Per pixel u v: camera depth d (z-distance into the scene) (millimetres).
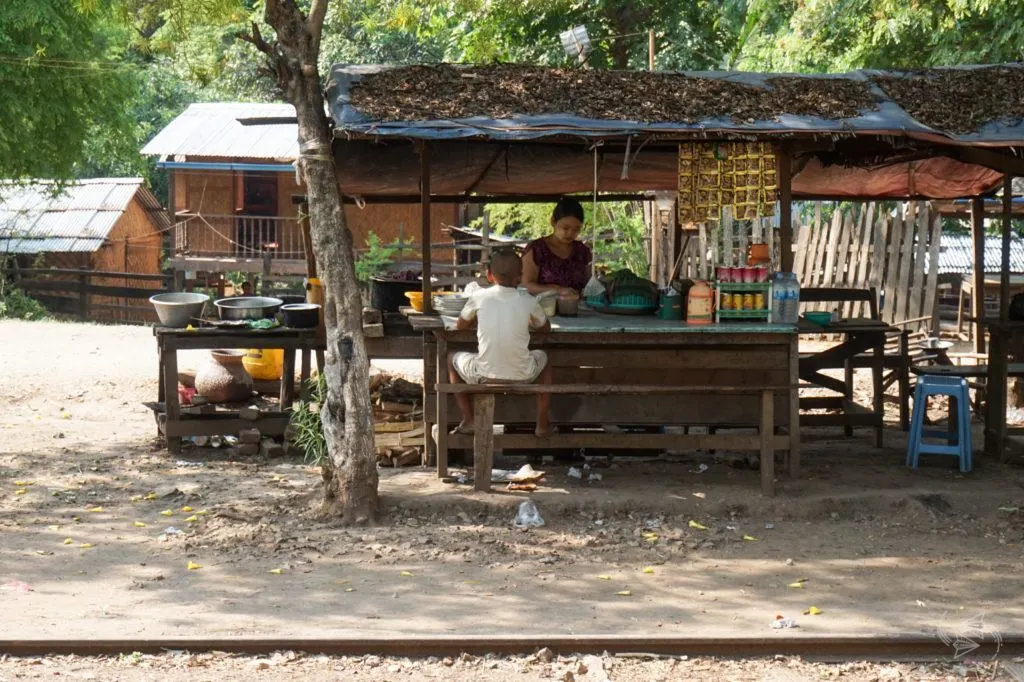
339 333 8164
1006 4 16156
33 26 21172
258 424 10297
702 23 23172
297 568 7188
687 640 5941
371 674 5625
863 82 9461
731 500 8602
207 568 7152
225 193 26438
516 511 8383
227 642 5844
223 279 25641
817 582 7070
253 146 24812
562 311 9453
